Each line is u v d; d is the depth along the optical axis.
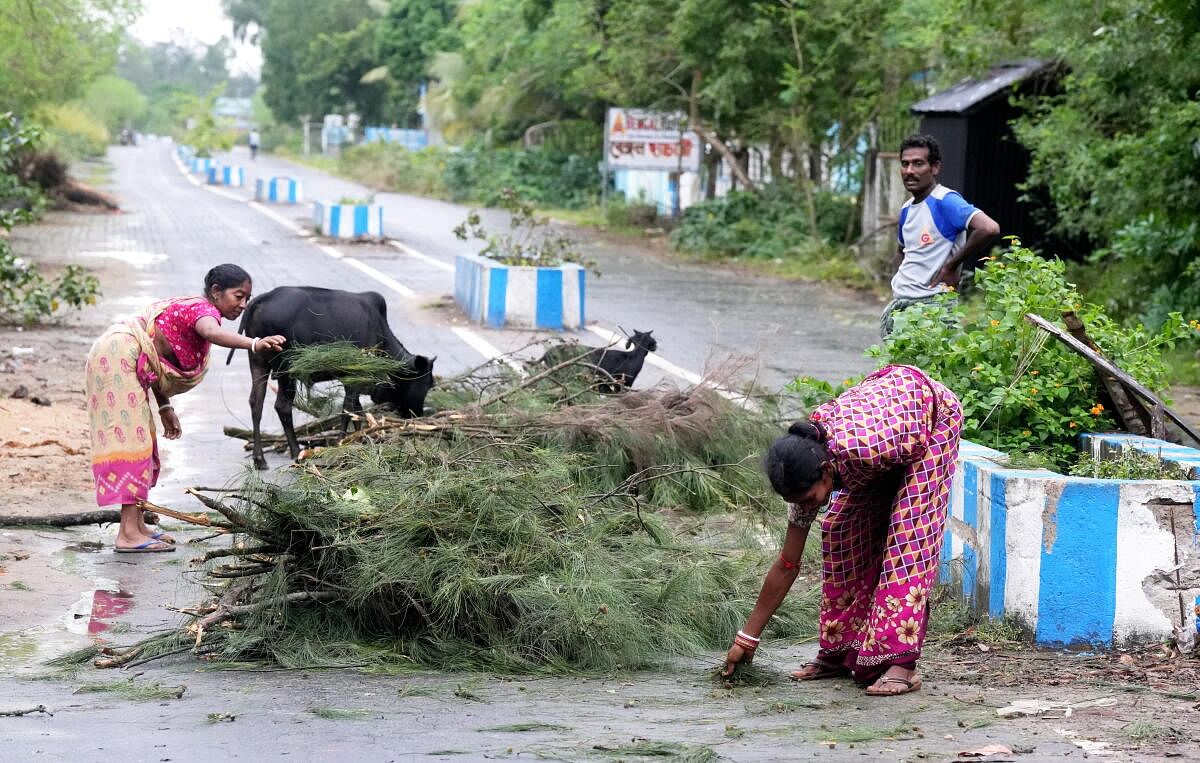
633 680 6.30
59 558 8.45
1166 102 17.14
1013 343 8.99
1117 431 8.65
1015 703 5.63
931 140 9.64
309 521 6.73
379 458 7.90
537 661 6.51
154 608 7.48
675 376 15.09
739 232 31.44
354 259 27.97
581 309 19.03
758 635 6.08
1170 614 6.47
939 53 25.41
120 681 6.12
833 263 27.69
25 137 19.94
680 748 4.99
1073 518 6.44
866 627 5.95
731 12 29.44
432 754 5.02
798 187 32.19
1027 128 20.67
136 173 68.38
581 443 9.62
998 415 8.68
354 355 10.11
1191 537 6.44
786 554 5.93
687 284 25.64
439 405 10.93
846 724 5.37
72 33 34.00
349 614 6.81
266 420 12.69
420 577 6.62
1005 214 22.88
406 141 82.12
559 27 37.56
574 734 5.28
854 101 29.14
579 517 7.51
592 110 47.69
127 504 8.59
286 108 106.75
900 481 5.83
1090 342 8.72
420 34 79.38
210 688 6.08
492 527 7.00
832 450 5.55
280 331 10.41
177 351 8.66
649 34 32.50
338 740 5.21
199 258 27.38
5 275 17.56
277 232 34.22
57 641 6.89
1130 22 17.02
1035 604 6.50
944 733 5.21
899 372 5.78
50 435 11.41
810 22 28.56
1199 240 17.59
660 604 6.92
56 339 16.78
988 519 6.75
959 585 7.15
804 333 19.16
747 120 31.92
